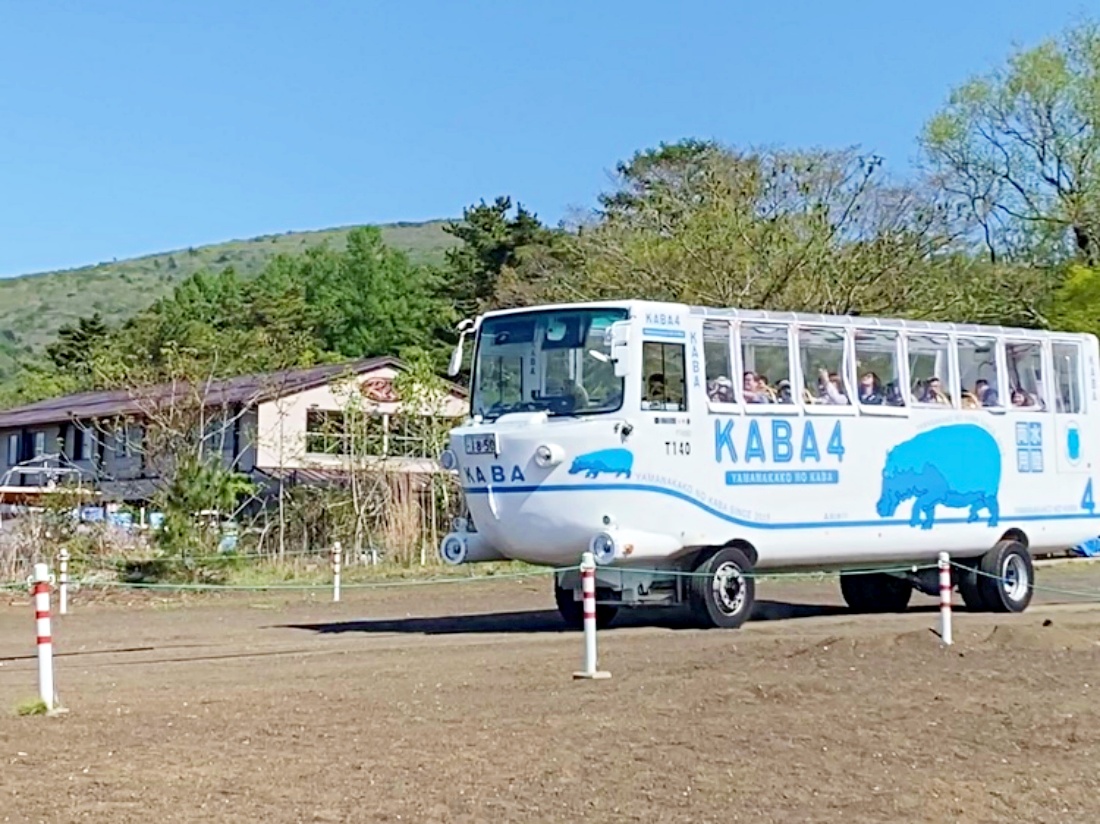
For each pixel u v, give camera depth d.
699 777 10.50
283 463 40.53
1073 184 50.16
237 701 13.73
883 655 16.66
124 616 24.86
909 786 10.41
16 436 57.19
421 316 92.50
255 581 31.34
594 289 45.41
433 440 36.59
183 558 30.91
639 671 15.48
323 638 20.33
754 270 43.91
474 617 23.92
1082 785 10.67
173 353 43.53
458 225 77.75
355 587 28.47
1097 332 43.88
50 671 13.30
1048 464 23.83
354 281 96.56
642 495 19.06
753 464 20.19
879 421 21.64
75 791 9.89
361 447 36.16
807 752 11.38
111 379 44.94
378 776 10.41
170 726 12.34
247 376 49.50
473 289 75.88
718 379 20.03
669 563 20.03
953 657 16.58
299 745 11.48
